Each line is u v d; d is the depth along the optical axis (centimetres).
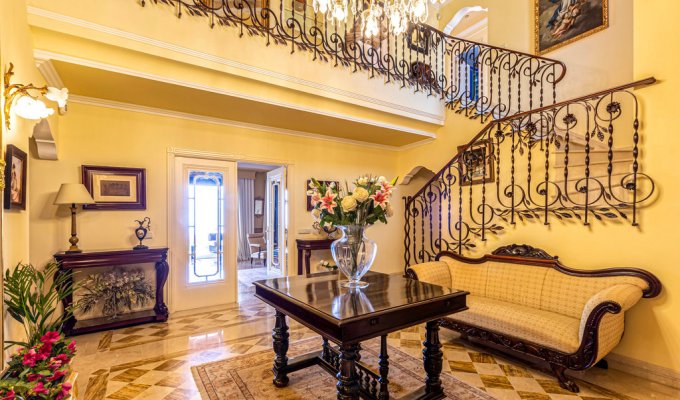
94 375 261
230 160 461
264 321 391
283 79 371
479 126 477
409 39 493
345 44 417
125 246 387
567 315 284
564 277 298
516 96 523
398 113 474
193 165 435
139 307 402
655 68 256
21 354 168
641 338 260
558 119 469
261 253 782
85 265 340
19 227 211
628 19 412
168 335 345
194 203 435
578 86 455
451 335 349
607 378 256
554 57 483
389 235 626
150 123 403
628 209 270
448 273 379
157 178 407
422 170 662
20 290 182
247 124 470
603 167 345
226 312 426
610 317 238
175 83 319
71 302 343
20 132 214
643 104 263
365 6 427
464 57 548
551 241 323
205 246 444
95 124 371
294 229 521
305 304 192
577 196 332
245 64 346
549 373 264
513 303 318
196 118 431
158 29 298
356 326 171
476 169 448
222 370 268
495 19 558
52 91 195
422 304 198
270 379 254
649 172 259
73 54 270
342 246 232
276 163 502
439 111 523
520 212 352
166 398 229
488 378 256
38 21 248
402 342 328
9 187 184
